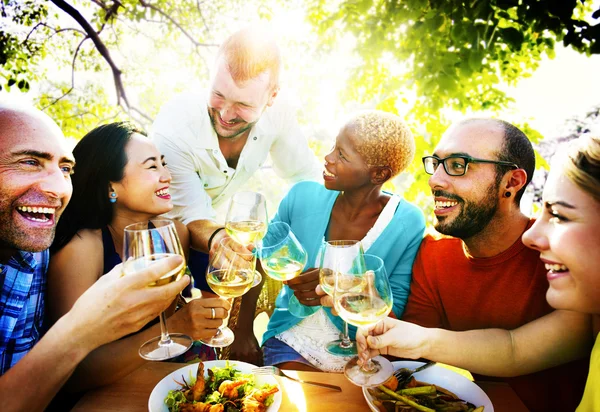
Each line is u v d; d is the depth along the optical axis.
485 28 3.02
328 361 1.81
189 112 2.57
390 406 1.16
